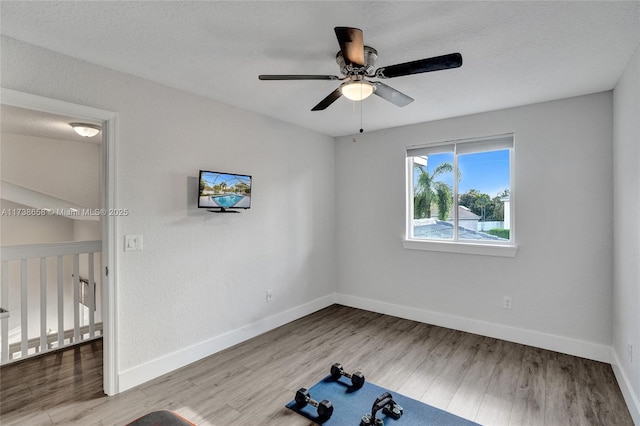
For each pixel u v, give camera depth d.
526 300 3.15
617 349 2.56
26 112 3.10
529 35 1.90
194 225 2.86
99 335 3.41
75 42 1.98
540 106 3.05
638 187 2.00
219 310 3.06
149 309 2.56
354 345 3.16
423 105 3.12
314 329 3.57
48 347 3.12
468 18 1.74
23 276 2.89
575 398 2.27
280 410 2.16
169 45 2.03
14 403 2.25
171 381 2.52
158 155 2.60
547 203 3.03
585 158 2.86
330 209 4.45
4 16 1.71
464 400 2.26
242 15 1.72
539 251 3.08
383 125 3.88
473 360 2.84
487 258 3.36
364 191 4.25
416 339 3.29
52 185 4.40
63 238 5.09
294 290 3.88
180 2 1.61
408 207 3.95
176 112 2.72
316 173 4.20
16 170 4.15
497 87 2.68
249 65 2.31
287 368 2.72
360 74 2.02
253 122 3.36
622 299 2.40
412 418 2.07
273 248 3.61
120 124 2.38
